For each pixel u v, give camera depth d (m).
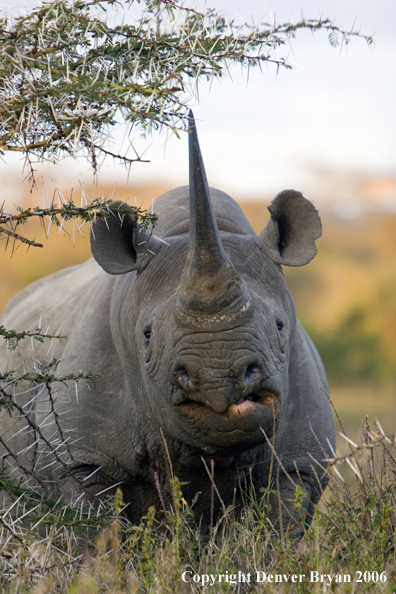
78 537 14.77
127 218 15.11
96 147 12.03
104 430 16.42
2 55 11.77
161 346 13.59
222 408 12.45
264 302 13.64
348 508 13.88
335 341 70.62
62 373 17.25
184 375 12.83
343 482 14.67
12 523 12.95
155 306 14.49
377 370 65.75
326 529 13.55
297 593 11.27
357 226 133.00
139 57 12.60
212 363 12.45
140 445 16.06
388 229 127.81
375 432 13.72
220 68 12.67
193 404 13.05
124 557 12.24
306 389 17.20
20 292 24.80
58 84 11.90
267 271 14.97
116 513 12.57
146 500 16.64
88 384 16.62
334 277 100.50
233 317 12.52
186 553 12.93
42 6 11.80
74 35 12.37
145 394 15.42
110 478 16.45
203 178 12.06
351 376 66.19
